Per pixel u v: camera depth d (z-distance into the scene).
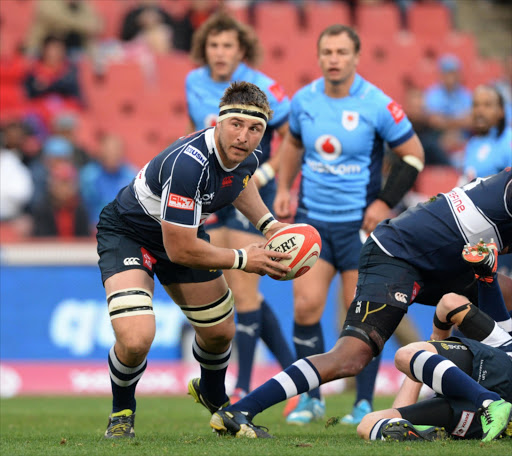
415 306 34.50
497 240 16.45
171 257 15.03
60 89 48.69
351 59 21.97
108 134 47.62
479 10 59.56
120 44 52.03
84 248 36.12
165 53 51.91
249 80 24.62
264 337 24.97
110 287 15.74
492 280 15.64
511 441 13.98
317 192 22.42
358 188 22.27
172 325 35.34
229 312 16.86
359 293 16.48
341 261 22.33
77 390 35.31
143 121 48.62
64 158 42.19
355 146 22.11
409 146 22.27
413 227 16.55
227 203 15.84
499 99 27.38
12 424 22.12
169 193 14.62
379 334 15.95
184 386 35.06
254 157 15.77
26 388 35.28
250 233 24.02
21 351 35.59
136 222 16.06
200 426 20.95
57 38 49.56
